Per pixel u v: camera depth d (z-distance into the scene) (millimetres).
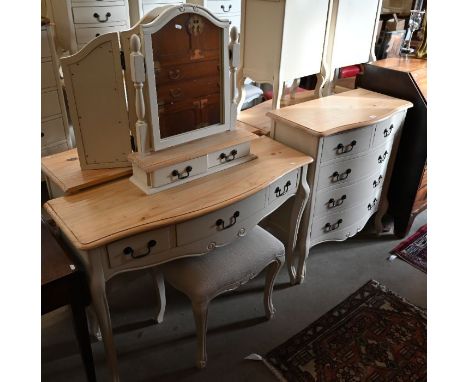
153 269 1727
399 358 1768
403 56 2502
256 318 1927
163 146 1472
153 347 1771
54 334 1791
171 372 1671
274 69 1990
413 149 2270
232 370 1689
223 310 1963
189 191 1470
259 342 1812
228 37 1489
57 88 2318
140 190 1461
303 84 2994
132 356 1729
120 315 1914
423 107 2143
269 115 1927
